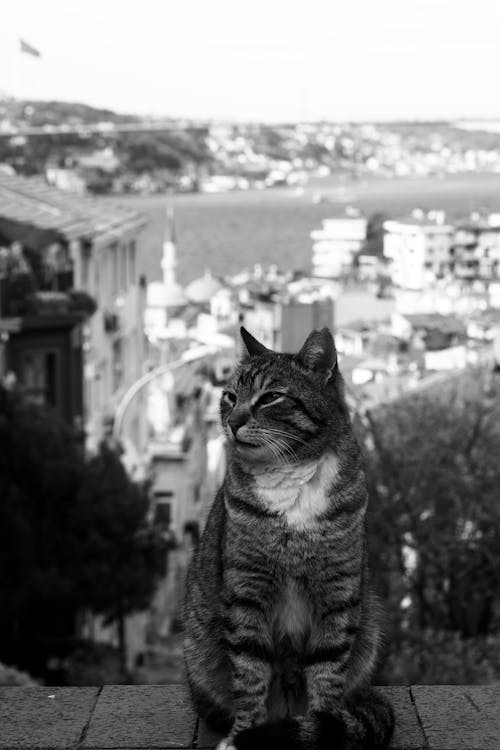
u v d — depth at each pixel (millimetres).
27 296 33406
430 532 24234
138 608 27531
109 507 25906
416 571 24844
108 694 5863
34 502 26141
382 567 23766
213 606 5449
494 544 24641
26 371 33375
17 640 26484
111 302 45688
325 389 5352
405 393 37312
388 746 5207
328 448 5188
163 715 5602
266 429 5078
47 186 47219
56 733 5391
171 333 76562
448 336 67625
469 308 82750
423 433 25641
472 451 26281
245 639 5191
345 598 5164
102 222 43188
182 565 42250
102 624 29031
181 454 48594
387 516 24078
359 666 5488
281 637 5301
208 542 5551
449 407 26812
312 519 5078
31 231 36469
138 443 50125
